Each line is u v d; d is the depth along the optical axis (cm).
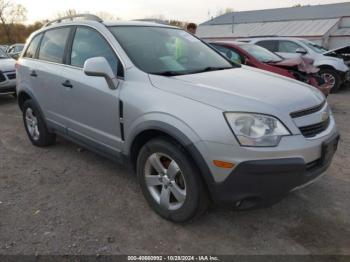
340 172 410
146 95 299
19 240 284
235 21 4700
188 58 373
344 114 721
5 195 360
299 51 1038
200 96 274
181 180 290
